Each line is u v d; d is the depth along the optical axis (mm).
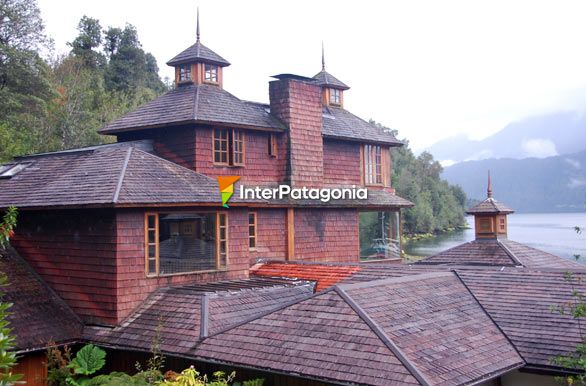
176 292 14695
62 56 45781
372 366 9688
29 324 13961
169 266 15742
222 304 13820
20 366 13375
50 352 13086
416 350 10180
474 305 13531
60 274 15445
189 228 16328
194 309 13555
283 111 21891
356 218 24125
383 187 26688
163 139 19797
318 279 17484
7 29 33156
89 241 14867
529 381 12148
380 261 25906
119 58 57844
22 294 14930
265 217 20766
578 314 11086
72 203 14461
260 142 21219
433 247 55031
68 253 15312
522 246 21141
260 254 20422
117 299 14219
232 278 17000
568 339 11719
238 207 17250
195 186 16375
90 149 18703
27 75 32250
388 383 9219
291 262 19359
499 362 10906
